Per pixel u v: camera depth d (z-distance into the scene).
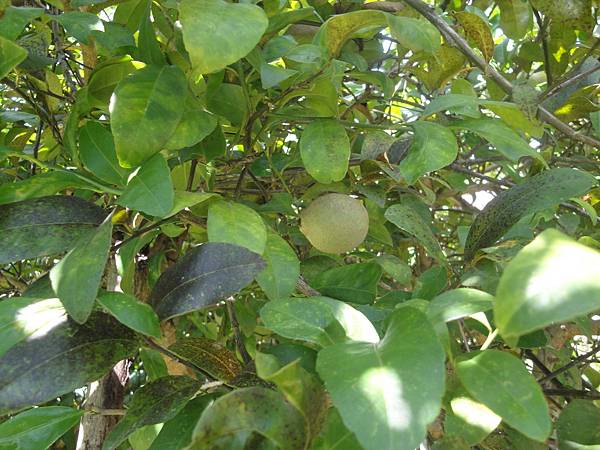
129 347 0.33
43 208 0.37
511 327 0.20
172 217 0.45
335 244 0.55
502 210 0.44
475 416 0.30
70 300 0.29
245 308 0.64
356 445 0.27
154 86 0.39
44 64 0.50
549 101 0.65
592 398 0.48
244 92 0.49
